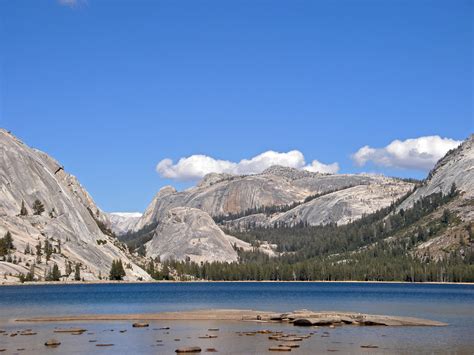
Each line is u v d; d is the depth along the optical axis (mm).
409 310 141500
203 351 76250
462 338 87438
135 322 107938
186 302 172750
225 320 110062
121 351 77062
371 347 79438
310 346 80062
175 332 94062
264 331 93188
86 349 78438
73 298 184750
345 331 94375
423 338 87250
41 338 87562
